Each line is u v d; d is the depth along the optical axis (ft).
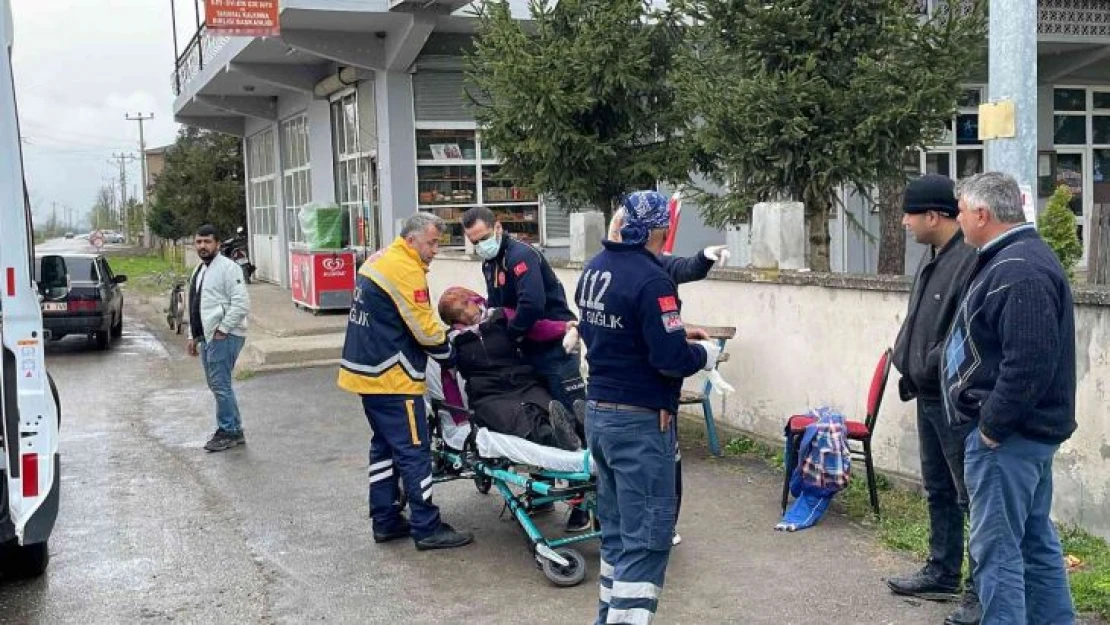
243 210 117.80
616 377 13.24
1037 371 11.91
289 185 74.23
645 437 13.16
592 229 31.99
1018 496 12.61
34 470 15.94
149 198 214.28
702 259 15.26
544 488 17.29
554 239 53.67
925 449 15.35
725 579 16.74
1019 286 12.06
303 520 21.09
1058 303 12.19
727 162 29.09
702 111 29.17
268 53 56.65
